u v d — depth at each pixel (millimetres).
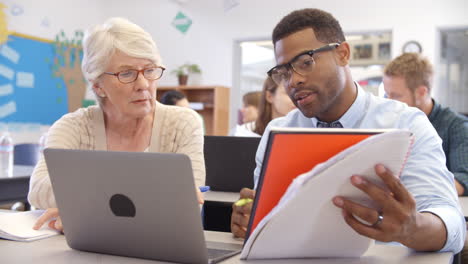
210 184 2623
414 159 1278
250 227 1032
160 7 7535
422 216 1021
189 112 1911
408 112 1453
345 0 6430
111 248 1143
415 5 6094
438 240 1069
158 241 1063
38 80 6418
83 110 1877
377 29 6277
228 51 7145
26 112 6242
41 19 6477
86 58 1686
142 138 1858
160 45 7543
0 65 5898
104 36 1633
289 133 930
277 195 995
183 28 7398
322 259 1073
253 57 7434
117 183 1061
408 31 6121
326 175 894
